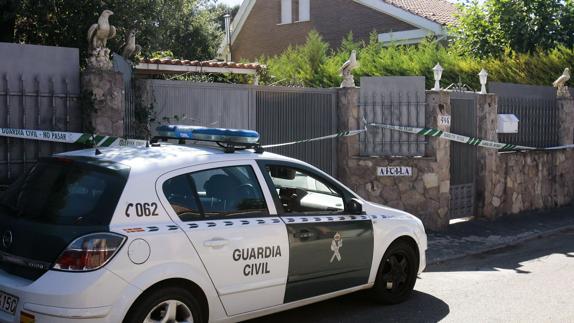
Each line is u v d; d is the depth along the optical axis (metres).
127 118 8.17
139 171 4.38
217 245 4.53
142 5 10.61
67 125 7.38
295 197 5.39
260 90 9.44
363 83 10.16
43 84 7.21
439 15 21.17
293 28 24.38
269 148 9.59
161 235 4.24
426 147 9.98
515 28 15.41
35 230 4.16
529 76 14.77
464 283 7.16
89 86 7.30
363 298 6.41
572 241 9.94
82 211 4.18
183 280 4.36
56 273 3.95
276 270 4.95
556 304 6.30
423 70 14.63
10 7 9.63
